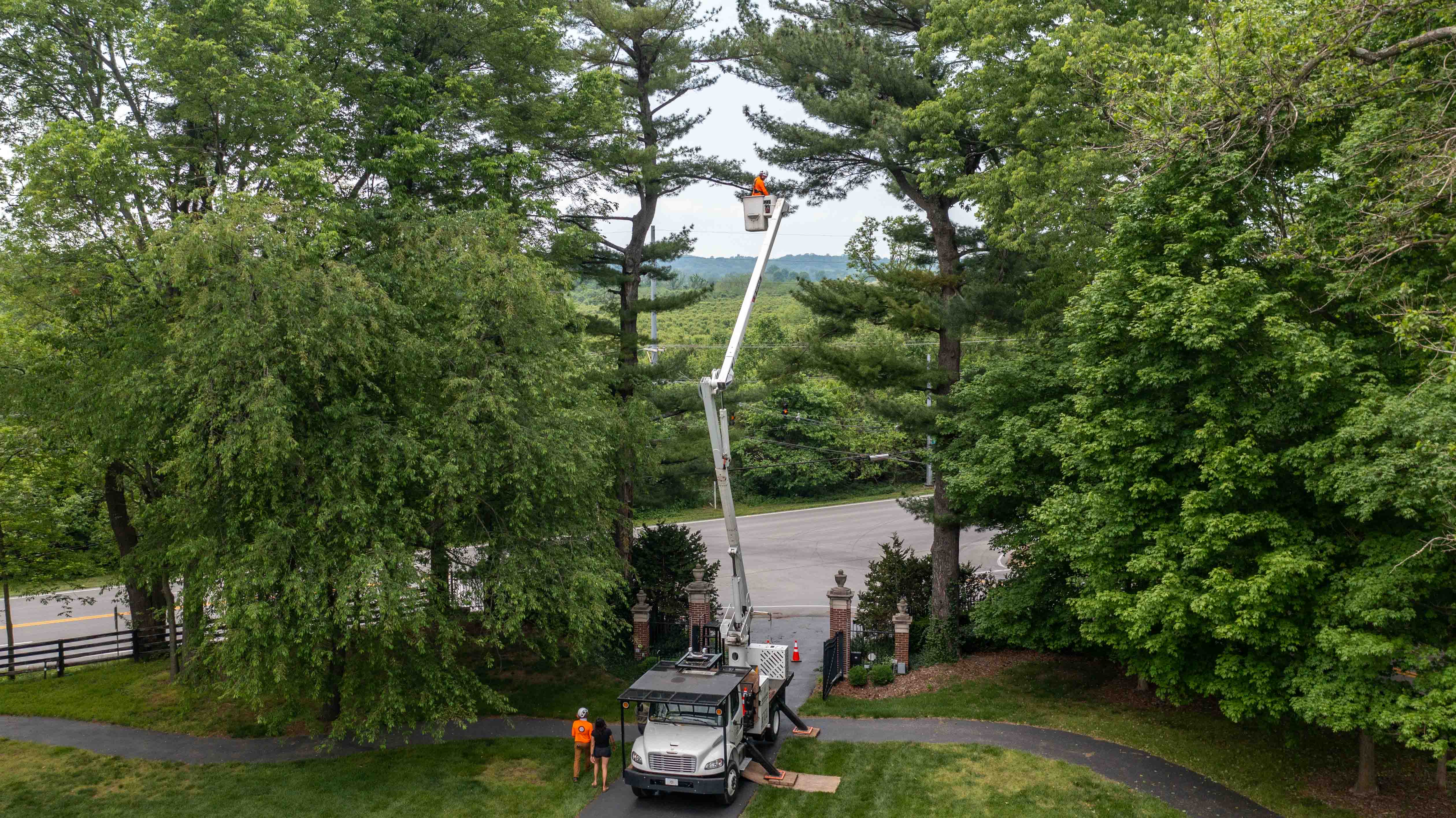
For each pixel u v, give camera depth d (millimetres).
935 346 42031
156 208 18016
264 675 15312
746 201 17250
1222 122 14234
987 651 24594
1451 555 12289
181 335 15086
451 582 18641
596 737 16797
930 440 25938
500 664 23750
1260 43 13555
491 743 19094
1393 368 13211
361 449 15758
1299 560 12859
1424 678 12094
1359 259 13086
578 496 19562
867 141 22375
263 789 16688
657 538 28125
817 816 15508
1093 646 20719
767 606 32219
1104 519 15672
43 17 17938
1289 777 16391
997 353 24969
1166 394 15617
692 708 16219
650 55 28172
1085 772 16844
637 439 23812
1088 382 16312
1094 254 18812
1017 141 21297
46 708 20922
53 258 17531
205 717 20219
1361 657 12156
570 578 18000
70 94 19875
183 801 16172
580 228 25219
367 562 15039
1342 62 13094
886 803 15922
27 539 24438
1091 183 18359
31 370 18641
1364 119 12797
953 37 21328
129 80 19875
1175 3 19797
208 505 15930
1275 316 13367
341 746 18828
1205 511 14438
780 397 57250
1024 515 21406
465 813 15773
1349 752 17172
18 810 15734
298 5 18000
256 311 15266
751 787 16641
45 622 33156
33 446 22359
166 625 24594
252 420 14742
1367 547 13062
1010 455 19625
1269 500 14641
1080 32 18094
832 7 24844
